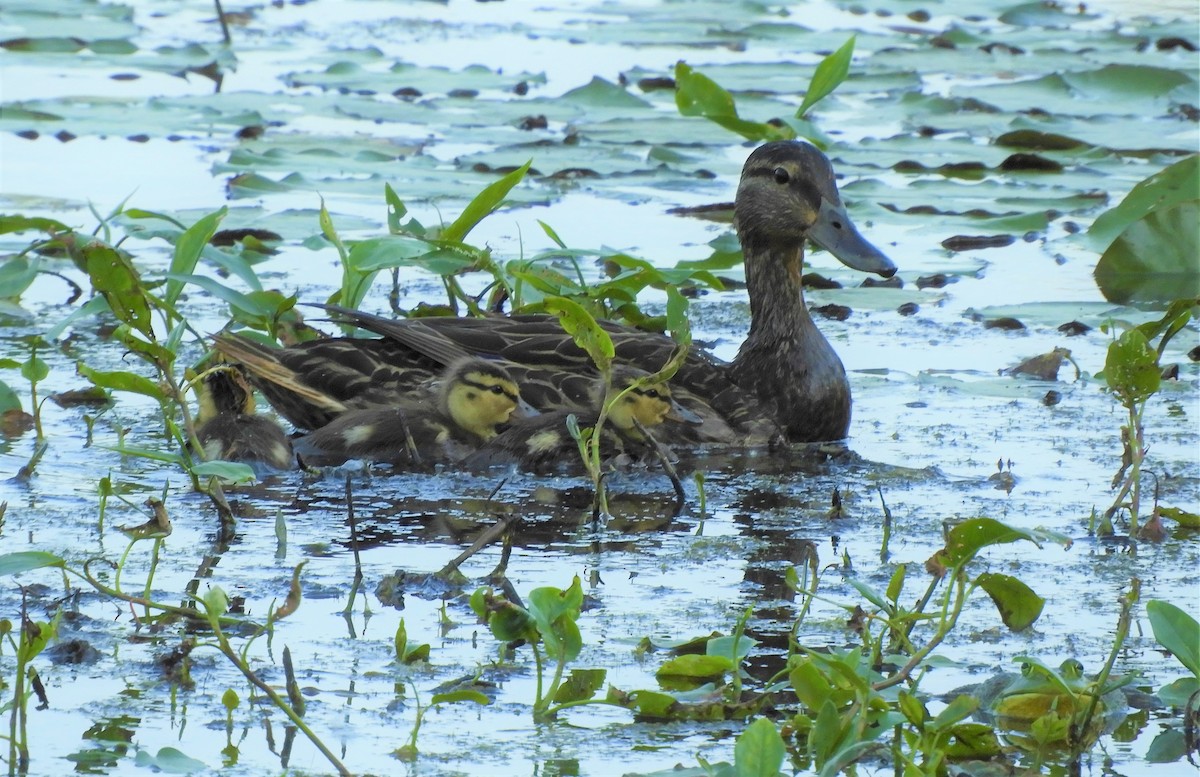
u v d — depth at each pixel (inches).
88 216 680.4
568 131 873.5
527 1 1247.5
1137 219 667.4
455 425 460.1
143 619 328.8
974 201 753.6
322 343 485.4
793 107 915.4
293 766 268.1
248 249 658.8
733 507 422.0
